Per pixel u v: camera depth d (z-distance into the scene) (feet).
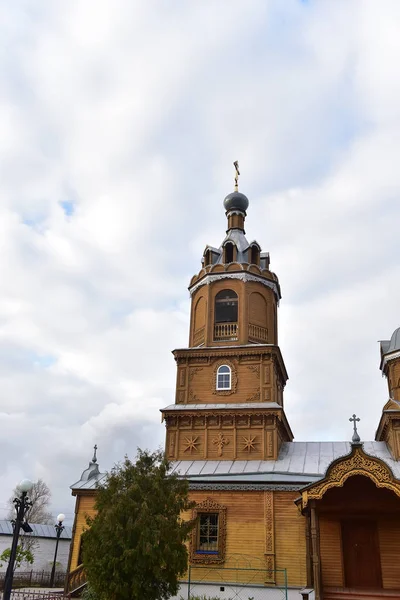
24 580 143.64
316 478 95.91
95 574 63.31
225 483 97.30
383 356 124.88
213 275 124.36
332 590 79.97
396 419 103.50
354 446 76.84
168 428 110.73
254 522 94.38
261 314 122.52
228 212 141.38
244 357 114.21
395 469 96.12
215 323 120.57
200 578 91.81
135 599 61.67
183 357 116.98
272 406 106.93
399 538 87.97
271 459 104.42
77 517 103.81
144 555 61.77
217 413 108.58
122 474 70.69
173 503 68.74
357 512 89.20
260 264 130.00
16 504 71.00
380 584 85.97
